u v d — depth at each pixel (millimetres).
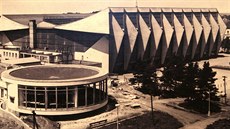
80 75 81500
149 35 140000
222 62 163500
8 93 77438
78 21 128500
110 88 106000
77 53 132125
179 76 95500
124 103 89062
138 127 68125
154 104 88062
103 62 126125
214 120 73688
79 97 75625
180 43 156750
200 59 172250
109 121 72750
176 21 156000
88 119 74812
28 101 74625
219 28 181875
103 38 124875
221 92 98375
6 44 152500
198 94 83812
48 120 71125
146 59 141875
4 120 72000
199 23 167375
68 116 74438
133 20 135625
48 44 139000
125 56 131375
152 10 147000
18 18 155625
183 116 76875
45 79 76000
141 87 103875
